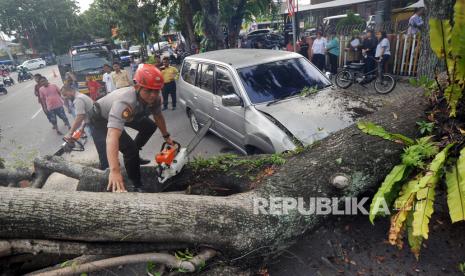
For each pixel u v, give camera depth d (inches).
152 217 89.5
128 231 88.4
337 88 188.4
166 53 956.0
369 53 340.2
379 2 741.3
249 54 218.7
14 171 164.2
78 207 86.7
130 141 122.4
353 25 619.8
